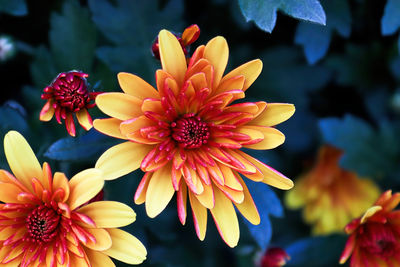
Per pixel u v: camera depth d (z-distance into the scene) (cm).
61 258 34
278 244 46
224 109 35
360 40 43
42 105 40
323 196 47
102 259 35
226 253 43
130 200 39
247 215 35
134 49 39
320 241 42
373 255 39
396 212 38
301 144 45
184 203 35
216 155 35
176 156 35
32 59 40
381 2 41
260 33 42
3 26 41
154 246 42
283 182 34
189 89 34
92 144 36
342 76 43
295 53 43
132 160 34
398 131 44
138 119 34
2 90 42
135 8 39
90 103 36
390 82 44
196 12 42
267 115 35
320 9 35
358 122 44
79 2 39
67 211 33
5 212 34
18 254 35
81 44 39
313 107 45
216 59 34
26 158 34
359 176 44
